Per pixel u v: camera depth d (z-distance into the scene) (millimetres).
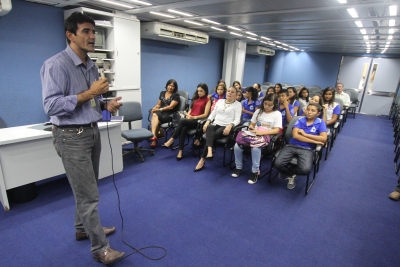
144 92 4797
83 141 1351
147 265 1570
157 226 1963
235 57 6707
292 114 3518
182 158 3477
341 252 1773
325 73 8859
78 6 3293
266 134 2807
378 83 8062
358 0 2574
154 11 3533
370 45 5973
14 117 3066
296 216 2197
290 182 2699
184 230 1930
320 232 1988
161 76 5078
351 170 3324
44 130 2244
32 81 3143
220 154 3729
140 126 4332
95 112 1423
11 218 1971
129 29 3705
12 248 1660
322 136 2605
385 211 2340
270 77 9938
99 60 3510
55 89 1211
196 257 1656
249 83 8875
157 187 2604
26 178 2127
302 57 9156
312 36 5266
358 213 2289
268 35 5590
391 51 6816
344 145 4520
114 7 3350
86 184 1379
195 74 6027
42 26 3123
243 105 4102
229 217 2133
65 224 1932
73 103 1197
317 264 1650
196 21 4246
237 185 2742
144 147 3887
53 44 3273
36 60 3139
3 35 2811
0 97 2910
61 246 1699
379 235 1982
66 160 1340
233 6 3109
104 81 1285
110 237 1812
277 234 1938
